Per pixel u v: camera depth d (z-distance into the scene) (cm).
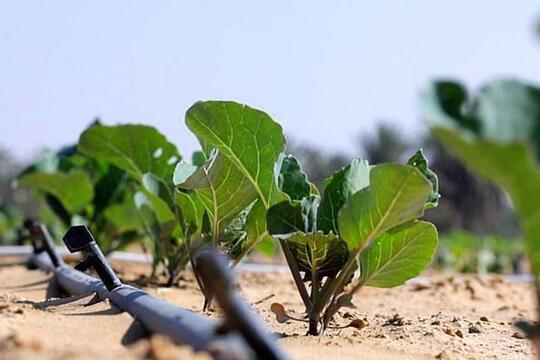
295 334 376
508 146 214
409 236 365
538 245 244
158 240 617
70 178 727
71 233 410
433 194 386
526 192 226
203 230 455
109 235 757
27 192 2989
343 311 519
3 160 4841
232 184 416
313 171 6181
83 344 283
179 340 271
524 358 382
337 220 369
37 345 248
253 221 435
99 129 590
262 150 385
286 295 645
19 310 333
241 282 755
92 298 409
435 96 236
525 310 660
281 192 376
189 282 634
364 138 6262
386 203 329
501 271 1639
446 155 5744
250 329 221
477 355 377
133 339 307
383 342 380
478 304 695
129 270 754
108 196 746
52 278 622
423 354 359
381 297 700
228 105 375
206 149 448
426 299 703
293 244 374
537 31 232
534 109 241
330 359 320
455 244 1717
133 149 604
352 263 363
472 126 233
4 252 940
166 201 580
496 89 241
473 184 5762
